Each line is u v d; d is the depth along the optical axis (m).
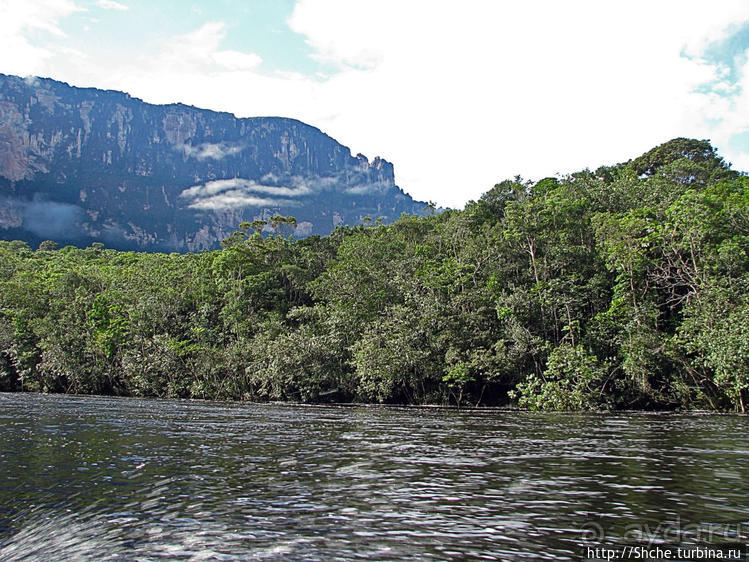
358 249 70.94
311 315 57.59
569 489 11.86
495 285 51.19
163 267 86.00
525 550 8.05
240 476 13.72
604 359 43.19
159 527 9.45
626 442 19.66
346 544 8.42
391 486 12.39
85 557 8.09
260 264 77.56
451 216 78.31
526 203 58.19
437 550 8.09
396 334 47.72
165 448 18.77
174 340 60.00
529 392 41.03
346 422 29.02
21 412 33.91
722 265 39.97
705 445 18.67
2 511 10.69
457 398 47.28
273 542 8.58
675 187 60.88
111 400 49.97
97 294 69.88
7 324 68.62
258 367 53.31
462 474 13.69
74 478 13.59
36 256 123.81
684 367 39.47
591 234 53.56
